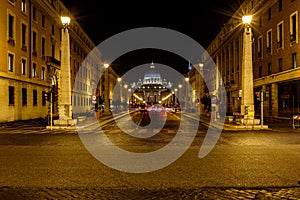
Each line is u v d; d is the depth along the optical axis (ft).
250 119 89.04
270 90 139.33
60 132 78.48
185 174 30.83
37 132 78.02
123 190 25.12
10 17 117.60
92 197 23.17
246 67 91.15
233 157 40.68
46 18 155.02
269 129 84.23
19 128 88.33
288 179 28.43
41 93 147.74
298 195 23.50
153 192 24.50
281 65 128.67
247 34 91.25
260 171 31.86
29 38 133.59
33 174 30.73
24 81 127.95
